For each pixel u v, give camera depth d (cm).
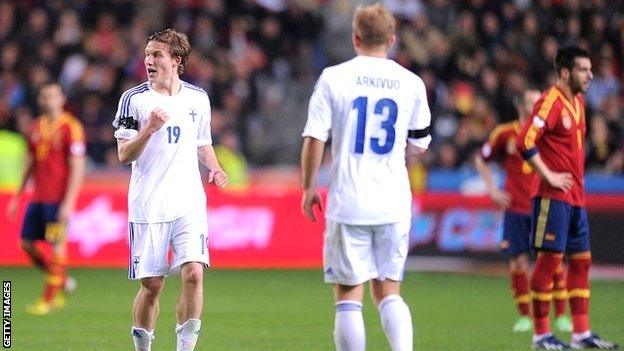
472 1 8088
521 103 4097
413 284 5797
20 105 7550
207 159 2848
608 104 7294
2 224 6444
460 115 7500
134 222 2762
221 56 7875
